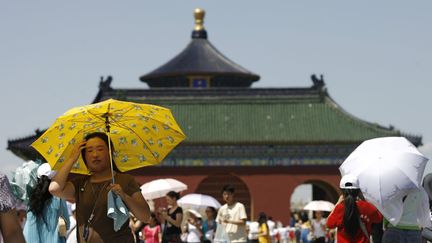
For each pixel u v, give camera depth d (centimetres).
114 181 1503
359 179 2100
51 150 1567
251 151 9638
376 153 2130
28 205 1948
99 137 1512
